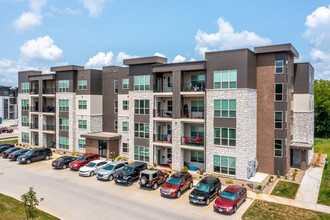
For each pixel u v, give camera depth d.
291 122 28.41
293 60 28.72
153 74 28.53
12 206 18.03
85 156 28.41
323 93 54.25
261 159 26.03
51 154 33.00
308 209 17.53
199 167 27.30
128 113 32.47
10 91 90.69
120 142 33.25
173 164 27.17
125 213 16.91
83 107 35.31
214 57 24.77
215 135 24.88
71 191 20.98
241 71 23.50
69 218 16.19
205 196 17.89
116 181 22.62
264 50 24.98
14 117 92.00
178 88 26.58
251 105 24.62
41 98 39.03
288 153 26.56
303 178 24.27
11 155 31.69
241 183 22.73
